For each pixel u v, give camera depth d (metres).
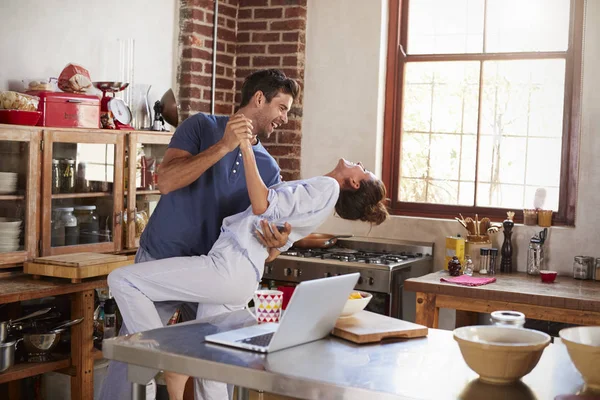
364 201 3.34
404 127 5.65
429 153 5.58
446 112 5.52
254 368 2.03
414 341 2.40
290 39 5.67
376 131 5.53
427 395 1.85
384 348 2.29
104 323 4.33
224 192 3.35
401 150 5.66
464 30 5.46
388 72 5.64
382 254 5.17
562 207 5.13
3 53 4.28
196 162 3.09
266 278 5.07
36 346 3.93
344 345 2.31
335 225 5.63
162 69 5.37
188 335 2.36
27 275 4.13
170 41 5.43
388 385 1.92
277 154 5.77
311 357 2.16
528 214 5.04
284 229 3.04
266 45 5.74
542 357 2.26
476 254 4.97
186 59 5.43
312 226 3.13
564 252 4.95
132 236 4.59
